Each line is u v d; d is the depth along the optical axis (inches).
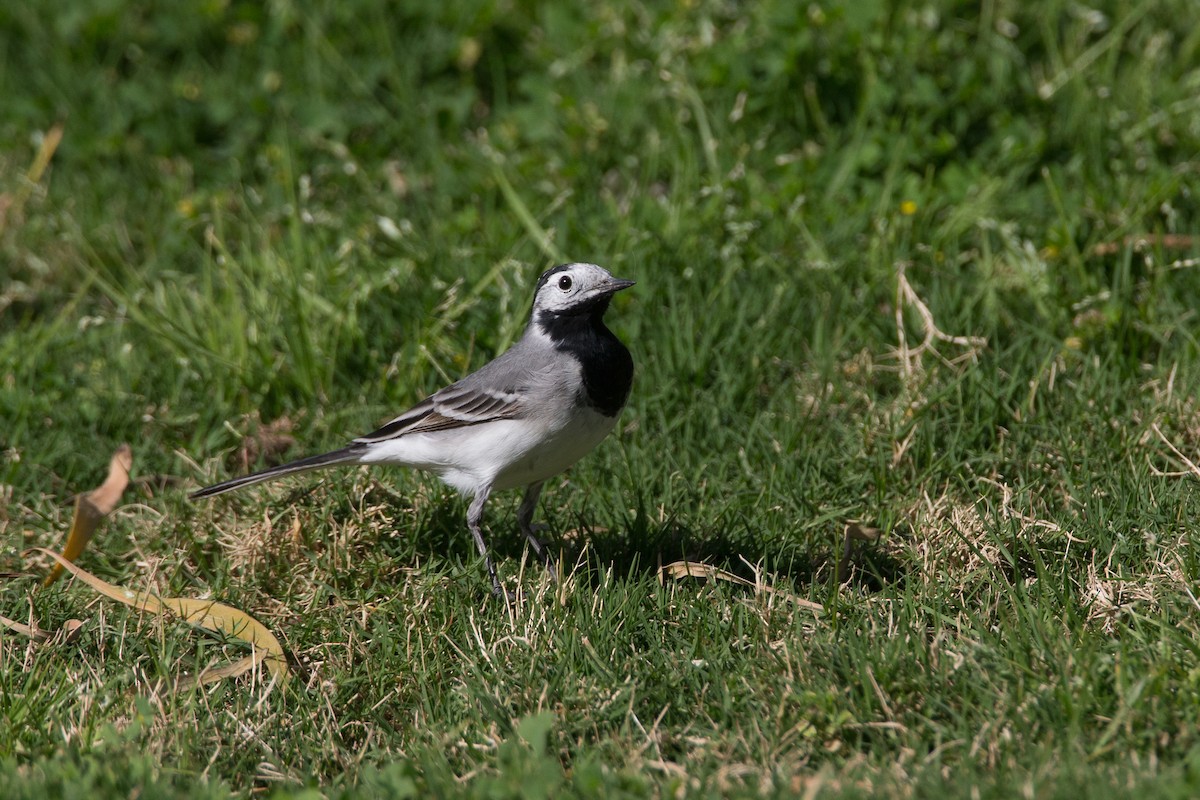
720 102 587.2
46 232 565.9
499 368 380.2
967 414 426.6
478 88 655.1
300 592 375.9
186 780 285.4
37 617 359.3
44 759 286.5
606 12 640.4
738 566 377.4
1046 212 520.7
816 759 286.5
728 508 398.6
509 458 378.0
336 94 636.1
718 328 475.2
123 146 623.2
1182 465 391.9
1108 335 452.8
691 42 612.1
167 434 462.0
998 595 336.2
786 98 578.9
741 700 305.0
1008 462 405.1
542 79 619.8
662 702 309.6
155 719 308.2
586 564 377.7
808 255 505.7
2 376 484.7
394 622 356.5
